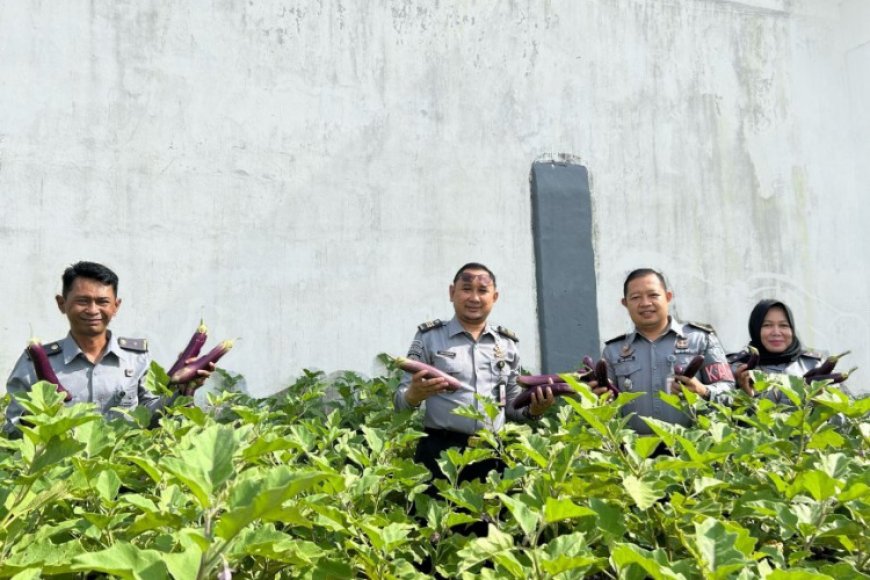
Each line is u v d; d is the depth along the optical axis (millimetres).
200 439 1465
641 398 4340
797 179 7488
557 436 2551
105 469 2008
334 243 6059
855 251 7586
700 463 2131
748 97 7430
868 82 7762
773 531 2359
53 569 1631
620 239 6816
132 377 4242
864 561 2076
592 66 6938
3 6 5535
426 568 2566
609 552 2055
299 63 6137
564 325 6465
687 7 7316
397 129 6316
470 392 4359
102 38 5707
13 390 3916
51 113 5539
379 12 6383
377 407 5297
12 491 1820
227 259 5805
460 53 6559
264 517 1311
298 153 6055
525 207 6582
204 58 5918
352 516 2176
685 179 7098
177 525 1762
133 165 5672
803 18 7742
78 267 4031
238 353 5742
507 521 2240
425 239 6281
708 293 7027
